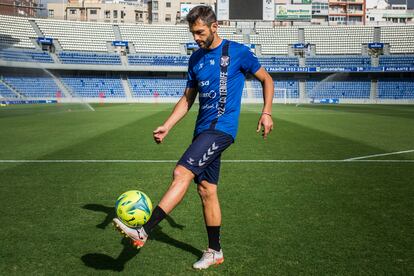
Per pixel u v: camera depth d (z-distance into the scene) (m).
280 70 51.66
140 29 55.41
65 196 5.87
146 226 3.05
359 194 6.00
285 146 11.46
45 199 5.70
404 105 46.06
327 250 3.84
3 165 8.34
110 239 4.14
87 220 4.76
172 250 3.87
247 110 33.69
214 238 3.54
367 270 3.40
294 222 4.68
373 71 51.09
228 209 5.21
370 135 14.51
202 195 3.56
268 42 55.56
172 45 55.12
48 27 52.00
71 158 9.25
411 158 9.34
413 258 3.65
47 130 15.74
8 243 4.02
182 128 17.55
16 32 49.62
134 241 3.02
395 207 5.30
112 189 6.32
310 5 54.75
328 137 13.84
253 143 12.16
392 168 8.13
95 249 3.88
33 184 6.64
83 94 51.03
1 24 48.81
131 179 7.07
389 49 53.72
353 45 54.59
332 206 5.35
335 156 9.62
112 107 36.94
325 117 24.86
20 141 12.33
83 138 13.20
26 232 4.34
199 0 74.12
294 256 3.70
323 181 6.91
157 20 75.94
